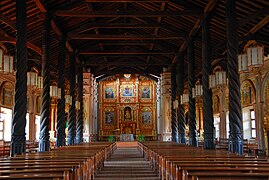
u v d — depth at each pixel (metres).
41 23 17.67
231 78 12.18
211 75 15.99
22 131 11.70
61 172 6.60
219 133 29.09
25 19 12.21
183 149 14.76
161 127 35.50
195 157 9.43
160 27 20.27
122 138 38.94
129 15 16.41
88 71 33.97
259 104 20.97
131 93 43.03
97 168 14.17
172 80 28.23
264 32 16.30
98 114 42.47
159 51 24.77
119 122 42.34
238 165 7.13
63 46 19.53
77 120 26.78
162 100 34.34
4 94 23.42
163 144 21.58
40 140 15.22
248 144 20.94
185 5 16.34
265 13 12.91
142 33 24.28
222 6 15.16
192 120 20.22
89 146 18.72
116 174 14.16
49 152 12.82
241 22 13.88
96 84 38.94
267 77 20.23
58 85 19.09
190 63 20.30
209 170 6.59
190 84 20.34
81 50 24.36
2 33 17.14
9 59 12.34
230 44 12.30
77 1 16.44
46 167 7.21
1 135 23.52
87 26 19.92
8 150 22.64
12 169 6.97
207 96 15.95
